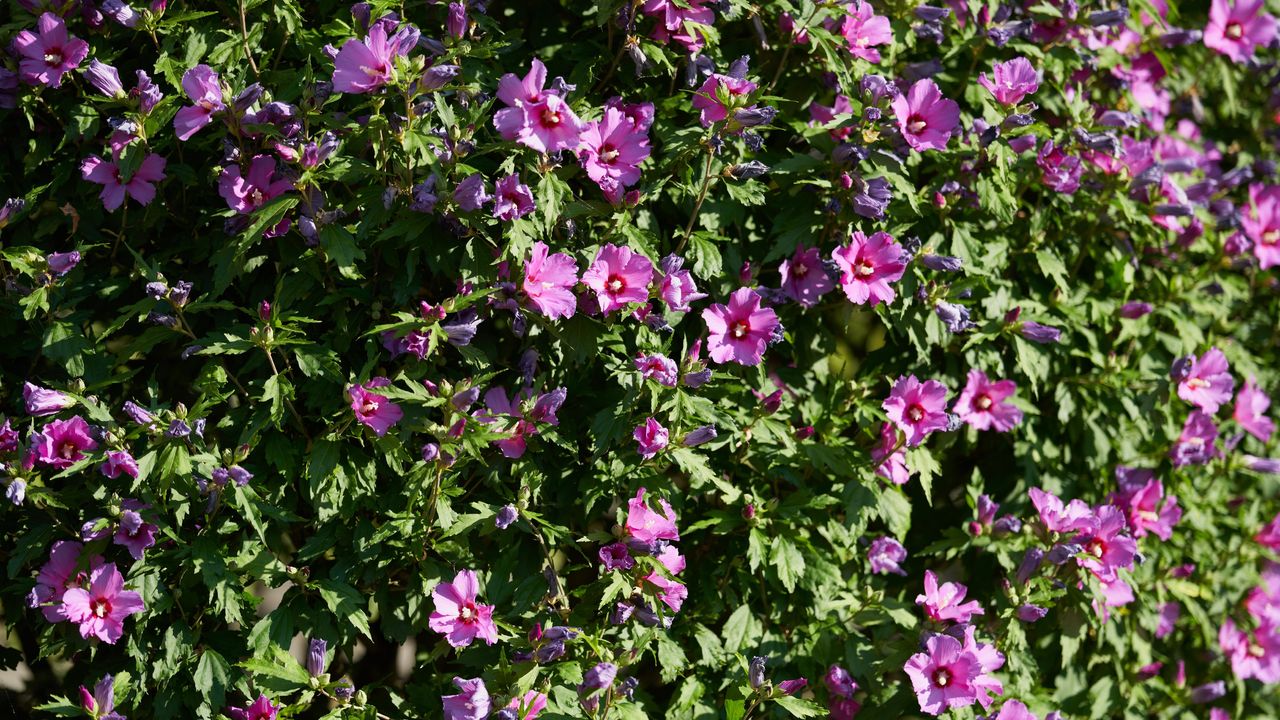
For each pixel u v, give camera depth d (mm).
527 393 2418
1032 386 2623
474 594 2381
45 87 2469
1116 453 2814
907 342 2650
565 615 2438
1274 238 3020
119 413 2480
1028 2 2709
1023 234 2711
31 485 2363
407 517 2389
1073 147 2680
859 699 2641
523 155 2395
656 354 2395
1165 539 2775
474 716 2330
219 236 2457
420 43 2398
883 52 2617
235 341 2354
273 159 2389
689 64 2479
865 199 2488
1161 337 2830
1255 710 3121
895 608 2611
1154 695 2863
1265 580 3061
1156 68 2895
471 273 2395
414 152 2367
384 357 2443
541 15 2535
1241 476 3104
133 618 2408
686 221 2543
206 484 2357
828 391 2615
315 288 2436
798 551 2502
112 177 2424
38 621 2436
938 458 2678
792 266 2559
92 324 2541
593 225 2473
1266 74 3145
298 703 2359
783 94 2604
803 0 2510
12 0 2434
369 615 2559
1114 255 2768
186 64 2414
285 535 2504
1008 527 2605
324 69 2445
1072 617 2639
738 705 2438
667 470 2586
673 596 2424
